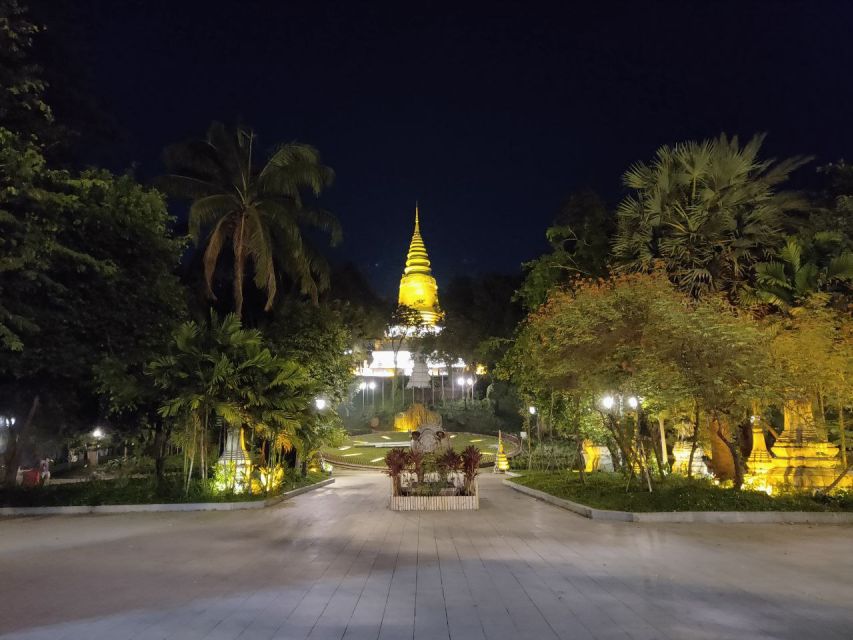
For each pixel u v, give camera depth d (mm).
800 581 8109
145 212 19609
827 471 17234
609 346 16234
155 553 10422
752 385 14617
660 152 22391
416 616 6535
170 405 18062
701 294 19531
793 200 22984
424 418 62000
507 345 54344
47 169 17234
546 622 6301
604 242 29094
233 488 18922
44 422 22703
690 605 6930
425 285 85812
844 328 17016
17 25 17000
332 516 15820
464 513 16375
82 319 18203
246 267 30562
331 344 28766
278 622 6316
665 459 23328
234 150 27391
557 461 35094
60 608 6863
